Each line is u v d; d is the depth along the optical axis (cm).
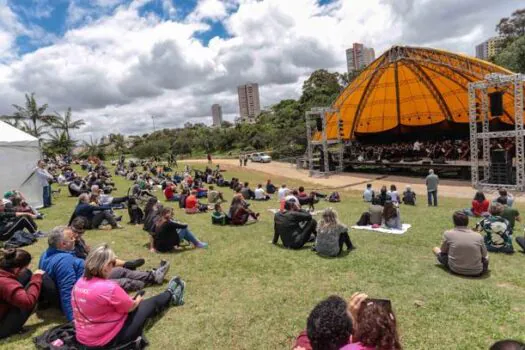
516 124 1972
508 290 534
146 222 963
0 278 425
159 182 2408
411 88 3428
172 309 497
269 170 4134
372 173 3472
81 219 618
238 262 696
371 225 974
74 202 1574
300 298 525
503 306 480
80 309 367
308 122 3444
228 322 457
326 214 725
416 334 418
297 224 788
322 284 576
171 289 503
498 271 613
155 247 777
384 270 631
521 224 1023
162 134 10488
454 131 3531
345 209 1373
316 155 4975
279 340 414
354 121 4112
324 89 7600
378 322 236
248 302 516
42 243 866
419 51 2742
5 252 438
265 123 8588
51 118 5775
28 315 443
